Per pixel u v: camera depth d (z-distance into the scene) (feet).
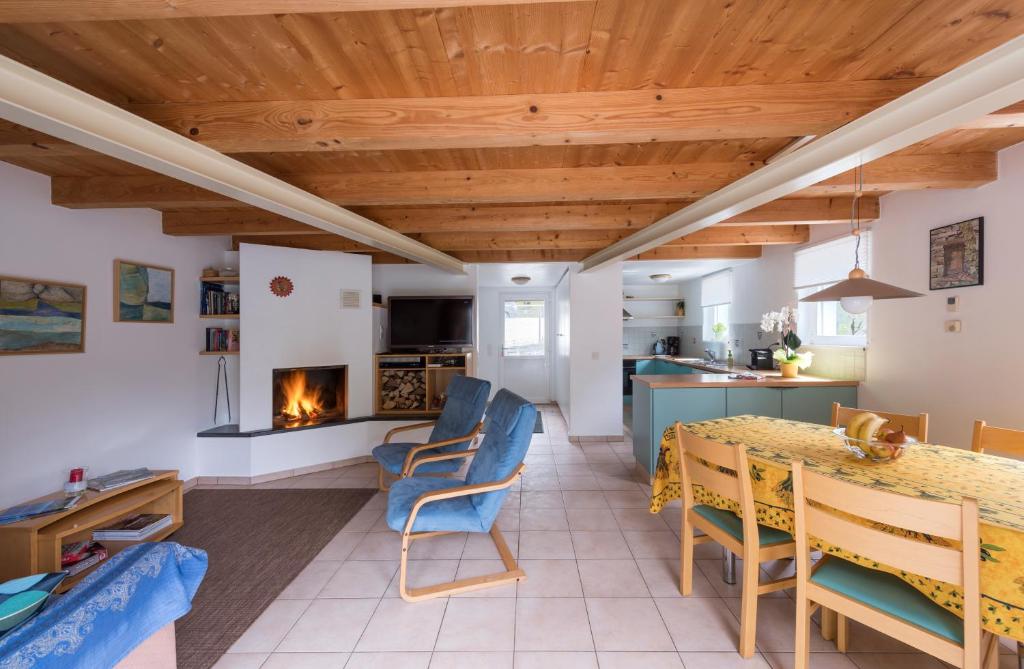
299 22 4.62
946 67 5.59
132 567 4.11
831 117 5.89
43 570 7.15
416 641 6.22
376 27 4.73
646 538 9.23
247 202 7.93
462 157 8.27
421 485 8.75
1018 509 4.57
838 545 4.77
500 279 22.17
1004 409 8.09
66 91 5.10
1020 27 4.81
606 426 17.34
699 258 16.67
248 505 11.11
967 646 4.05
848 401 11.98
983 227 8.41
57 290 9.07
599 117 6.06
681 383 12.21
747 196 7.96
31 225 8.64
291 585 7.62
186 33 4.81
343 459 14.28
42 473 8.77
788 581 6.01
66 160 8.23
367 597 7.25
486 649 6.04
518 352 25.22
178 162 6.28
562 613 6.79
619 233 13.56
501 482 7.63
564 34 4.85
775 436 7.61
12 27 4.68
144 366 11.12
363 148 6.52
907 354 10.23
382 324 17.35
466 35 4.86
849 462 6.21
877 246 11.00
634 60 5.36
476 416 11.42
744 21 4.66
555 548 8.80
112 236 10.30
